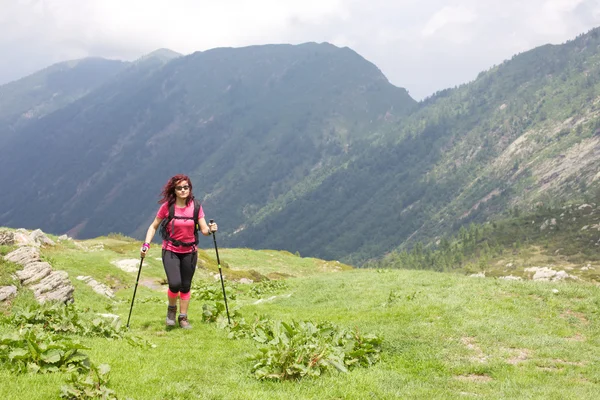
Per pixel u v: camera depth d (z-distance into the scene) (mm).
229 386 8539
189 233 12992
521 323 14312
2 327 10898
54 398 6941
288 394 8172
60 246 38594
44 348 8219
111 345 10570
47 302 16062
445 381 9844
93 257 36281
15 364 7988
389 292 20719
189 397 7664
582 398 8656
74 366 8227
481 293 18266
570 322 14953
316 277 31141
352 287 23531
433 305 15875
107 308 19156
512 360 11359
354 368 10242
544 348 12156
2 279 16094
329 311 17828
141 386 7918
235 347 11445
